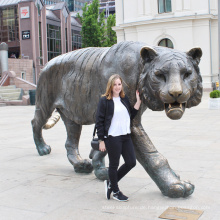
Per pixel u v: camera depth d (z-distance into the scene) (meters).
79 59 4.78
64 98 4.98
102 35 42.59
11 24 43.50
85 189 4.37
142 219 3.33
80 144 7.64
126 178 4.80
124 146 3.85
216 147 6.81
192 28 29.30
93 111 4.62
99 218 3.39
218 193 4.05
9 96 23.88
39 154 6.54
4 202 3.95
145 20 30.41
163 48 3.79
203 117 12.11
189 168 5.25
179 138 7.97
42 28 42.47
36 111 5.80
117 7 32.34
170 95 3.38
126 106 3.80
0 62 28.55
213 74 29.50
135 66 3.96
